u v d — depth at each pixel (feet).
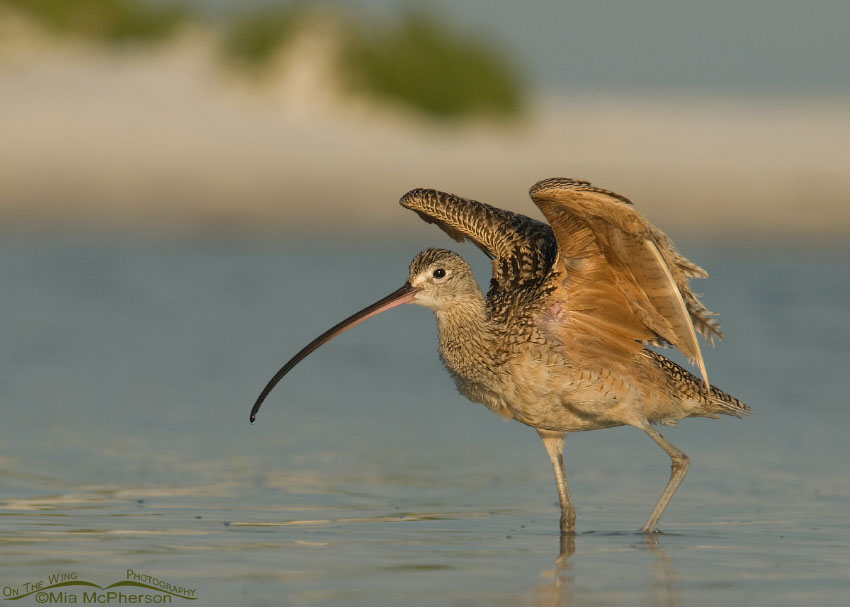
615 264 36.01
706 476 42.96
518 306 37.65
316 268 88.94
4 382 57.21
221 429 49.21
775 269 91.35
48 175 109.70
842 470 43.47
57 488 39.14
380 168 120.16
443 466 44.01
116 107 129.18
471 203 41.68
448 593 27.48
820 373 61.05
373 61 143.13
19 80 137.18
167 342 66.80
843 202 119.24
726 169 129.90
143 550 31.27
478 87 144.46
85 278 83.66
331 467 43.37
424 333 73.97
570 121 163.12
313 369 62.64
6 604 26.61
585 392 36.78
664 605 26.66
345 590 27.63
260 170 115.85
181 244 96.84
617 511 37.91
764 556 31.65
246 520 35.29
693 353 36.06
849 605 26.78
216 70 146.00
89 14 154.10
